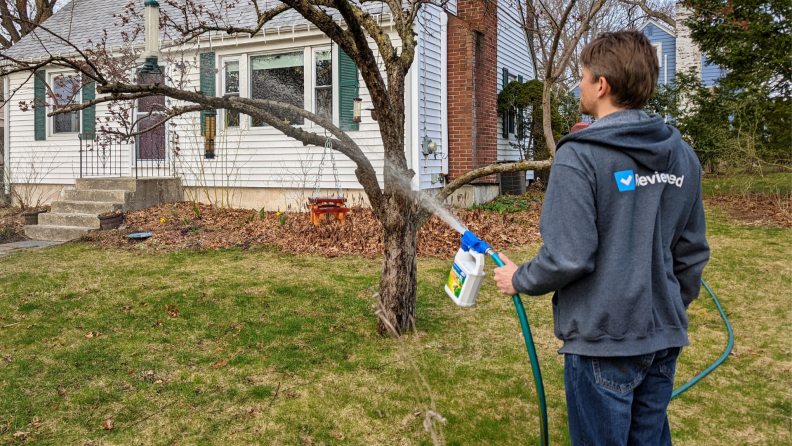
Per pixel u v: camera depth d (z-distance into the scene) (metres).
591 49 1.74
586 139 1.63
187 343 4.19
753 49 11.05
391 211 4.14
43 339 4.28
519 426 2.96
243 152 10.66
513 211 10.52
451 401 3.24
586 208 1.57
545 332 4.41
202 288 5.71
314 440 2.83
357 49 3.50
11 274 6.39
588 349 1.63
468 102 10.84
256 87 10.48
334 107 9.84
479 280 2.07
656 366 1.70
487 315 4.83
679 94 15.27
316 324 4.57
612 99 1.70
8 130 12.75
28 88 12.28
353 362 3.80
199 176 10.94
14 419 3.04
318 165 10.10
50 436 2.87
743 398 3.25
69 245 8.23
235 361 3.83
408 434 2.88
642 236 1.60
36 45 12.54
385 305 4.27
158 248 7.78
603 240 1.61
